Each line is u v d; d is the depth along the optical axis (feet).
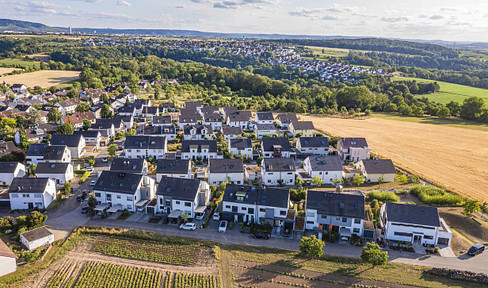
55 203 273.33
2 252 190.60
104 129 462.60
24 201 263.08
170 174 312.71
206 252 214.69
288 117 531.91
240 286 185.26
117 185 267.39
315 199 242.78
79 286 182.50
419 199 293.64
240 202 247.70
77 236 227.61
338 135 509.35
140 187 271.28
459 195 306.55
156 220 251.39
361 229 233.35
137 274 192.75
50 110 554.46
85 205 271.90
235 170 321.32
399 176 354.13
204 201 266.36
